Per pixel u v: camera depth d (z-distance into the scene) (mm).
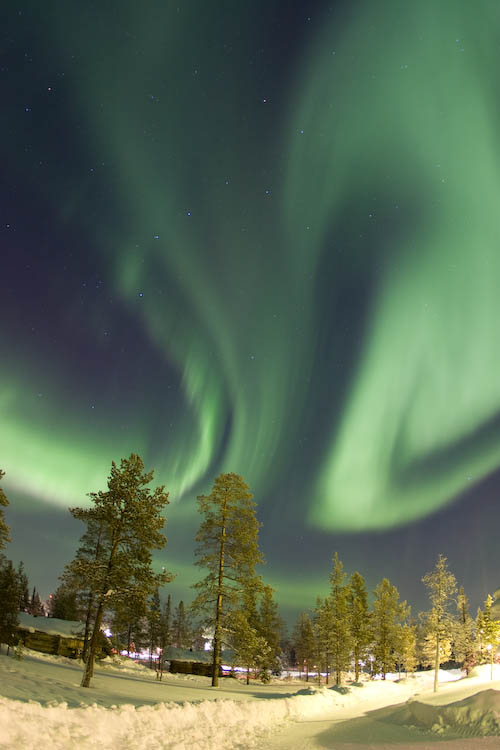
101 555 33875
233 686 39344
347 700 33125
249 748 14336
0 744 8828
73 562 22672
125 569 22625
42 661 30953
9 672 18750
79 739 10602
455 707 18203
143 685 25984
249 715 20359
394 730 18578
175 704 16703
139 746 11688
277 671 70562
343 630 54156
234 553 32969
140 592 22484
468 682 50469
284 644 96000
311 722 22203
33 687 15922
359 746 14664
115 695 19219
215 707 18766
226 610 32281
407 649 73562
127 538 23672
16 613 32906
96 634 21875
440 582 49656
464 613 70500
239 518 33875
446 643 48500
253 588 32500
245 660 32562
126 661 43375
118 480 24109
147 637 51406
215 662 31953
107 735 11648
